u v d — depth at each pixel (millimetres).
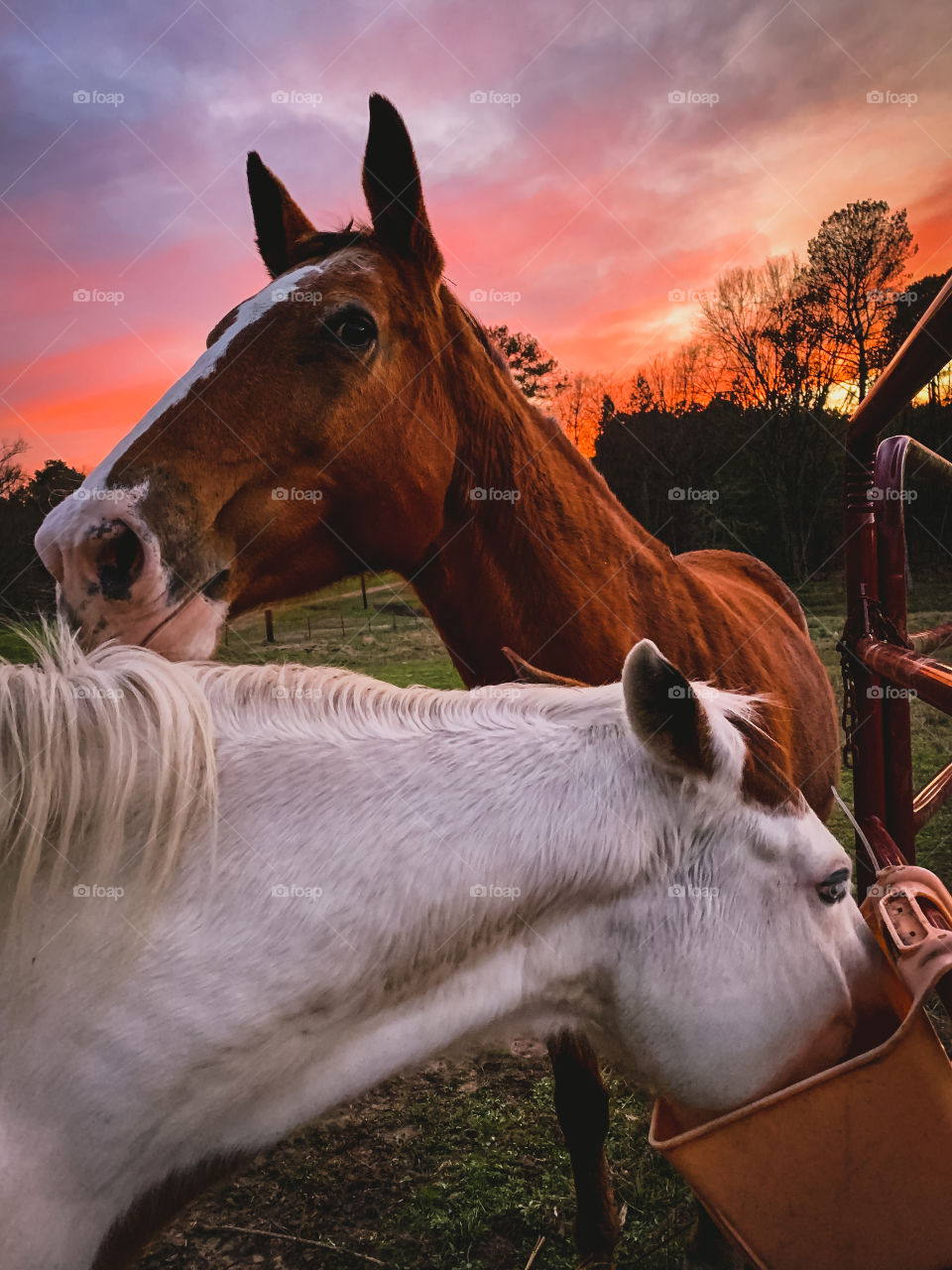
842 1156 949
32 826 793
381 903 888
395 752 965
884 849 1595
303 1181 2035
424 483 1802
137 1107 815
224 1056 835
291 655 7750
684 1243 1771
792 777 2193
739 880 1016
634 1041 1042
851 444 1845
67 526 1464
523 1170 2039
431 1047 957
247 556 1641
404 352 1741
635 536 2102
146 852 822
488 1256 1805
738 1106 1046
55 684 828
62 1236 803
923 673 1307
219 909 839
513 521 1875
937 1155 941
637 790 995
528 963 998
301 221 2055
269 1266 1799
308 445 1638
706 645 2025
